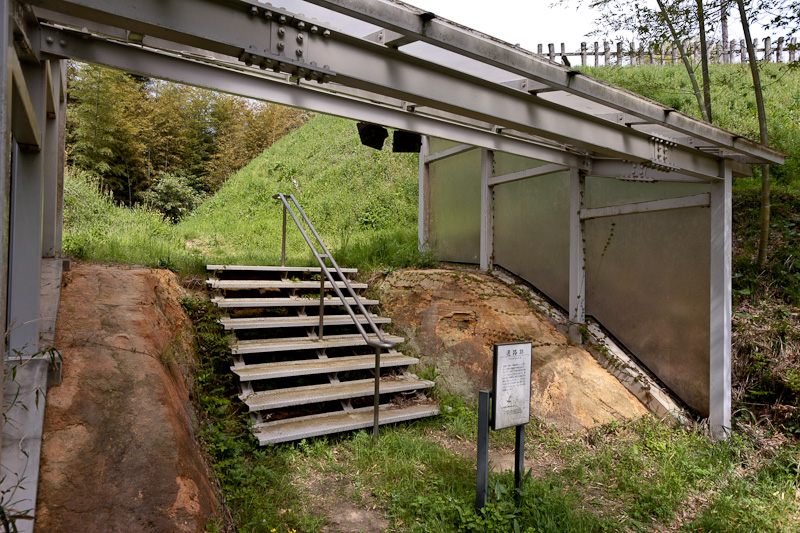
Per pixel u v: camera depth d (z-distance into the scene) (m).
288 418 4.55
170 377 3.51
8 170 1.91
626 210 5.92
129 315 3.66
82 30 3.22
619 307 6.12
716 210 5.14
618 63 13.51
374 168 12.88
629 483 3.98
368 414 4.79
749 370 5.58
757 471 4.39
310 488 3.64
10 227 2.90
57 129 4.12
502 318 5.93
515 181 7.16
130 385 3.00
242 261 6.57
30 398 2.56
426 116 4.91
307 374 4.96
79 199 9.72
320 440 4.32
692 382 5.41
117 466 2.55
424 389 5.44
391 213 11.12
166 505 2.52
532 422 5.04
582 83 3.44
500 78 3.68
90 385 2.87
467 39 2.84
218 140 19.53
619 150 4.34
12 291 2.87
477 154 7.63
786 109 10.05
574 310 6.30
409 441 4.36
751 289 6.43
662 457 4.50
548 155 5.80
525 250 7.06
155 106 17.91
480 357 5.61
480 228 7.54
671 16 7.36
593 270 6.38
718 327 5.10
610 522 3.45
